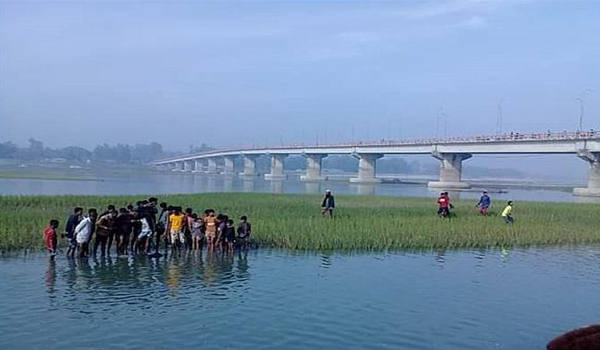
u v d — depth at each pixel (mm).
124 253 24625
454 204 50125
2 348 13023
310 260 24344
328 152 147625
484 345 14117
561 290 20141
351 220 33656
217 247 26016
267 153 174500
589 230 34344
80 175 137125
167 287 18844
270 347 13508
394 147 122625
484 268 23844
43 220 29594
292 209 41969
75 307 16266
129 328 14586
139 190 82312
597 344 8820
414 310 16906
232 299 17500
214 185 112812
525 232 32375
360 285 19828
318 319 15703
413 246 28734
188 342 13703
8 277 19750
